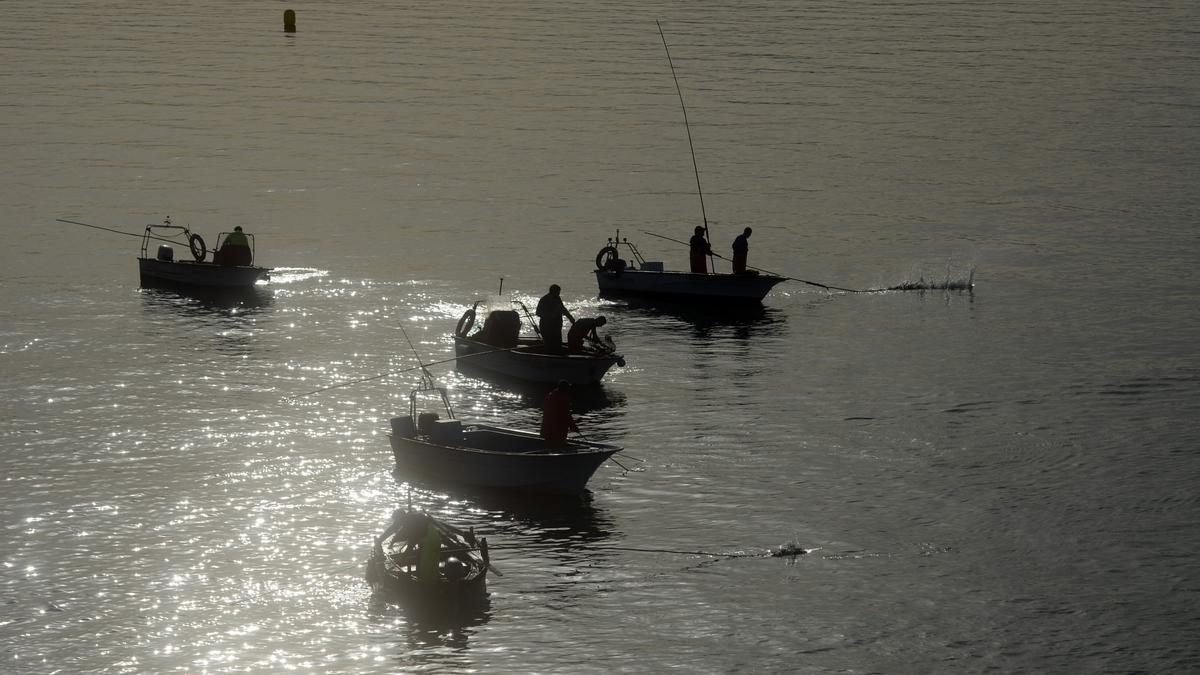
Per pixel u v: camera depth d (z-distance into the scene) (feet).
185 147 300.81
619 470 127.95
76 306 182.50
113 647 94.53
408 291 193.26
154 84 383.04
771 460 130.93
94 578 104.42
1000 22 523.29
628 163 289.33
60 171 273.54
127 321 175.73
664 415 143.84
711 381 156.35
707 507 119.44
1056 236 232.12
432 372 157.89
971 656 95.45
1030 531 115.24
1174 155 299.99
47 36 470.80
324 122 333.01
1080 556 110.63
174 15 533.55
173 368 156.66
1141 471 128.47
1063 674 93.30
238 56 433.89
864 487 124.47
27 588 102.73
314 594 102.17
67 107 346.74
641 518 116.88
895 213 248.73
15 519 114.52
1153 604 102.83
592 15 531.09
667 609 101.04
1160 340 173.17
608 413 144.46
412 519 102.63
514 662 93.50
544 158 293.64
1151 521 117.29
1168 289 198.90
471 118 338.13
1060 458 131.85
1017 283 203.31
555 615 99.71
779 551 110.63
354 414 142.31
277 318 178.81
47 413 140.56
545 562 108.06
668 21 514.27
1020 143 313.73
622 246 223.51
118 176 269.85
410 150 301.02
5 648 94.17
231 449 131.44
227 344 166.71
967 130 328.29
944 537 114.01
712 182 272.31
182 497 119.75
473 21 517.96
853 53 444.96
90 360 159.02
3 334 168.55
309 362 160.04
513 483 120.06
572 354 155.84
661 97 367.25
